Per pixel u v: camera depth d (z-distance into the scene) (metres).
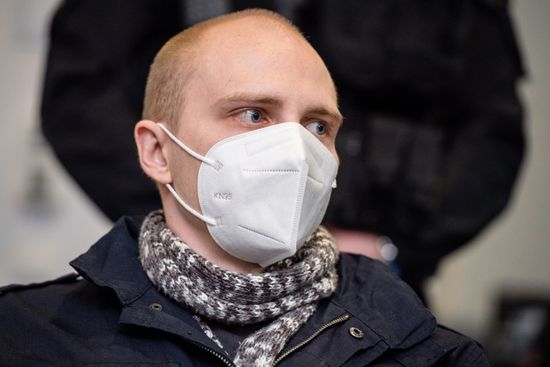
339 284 4.02
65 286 3.94
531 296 7.12
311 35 5.78
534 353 6.63
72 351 3.58
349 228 5.69
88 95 5.62
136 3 5.66
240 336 3.74
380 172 5.70
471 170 5.98
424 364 3.78
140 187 5.53
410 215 5.79
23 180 6.95
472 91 6.06
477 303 7.98
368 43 5.77
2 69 7.02
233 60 3.73
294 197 3.62
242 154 3.67
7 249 6.92
